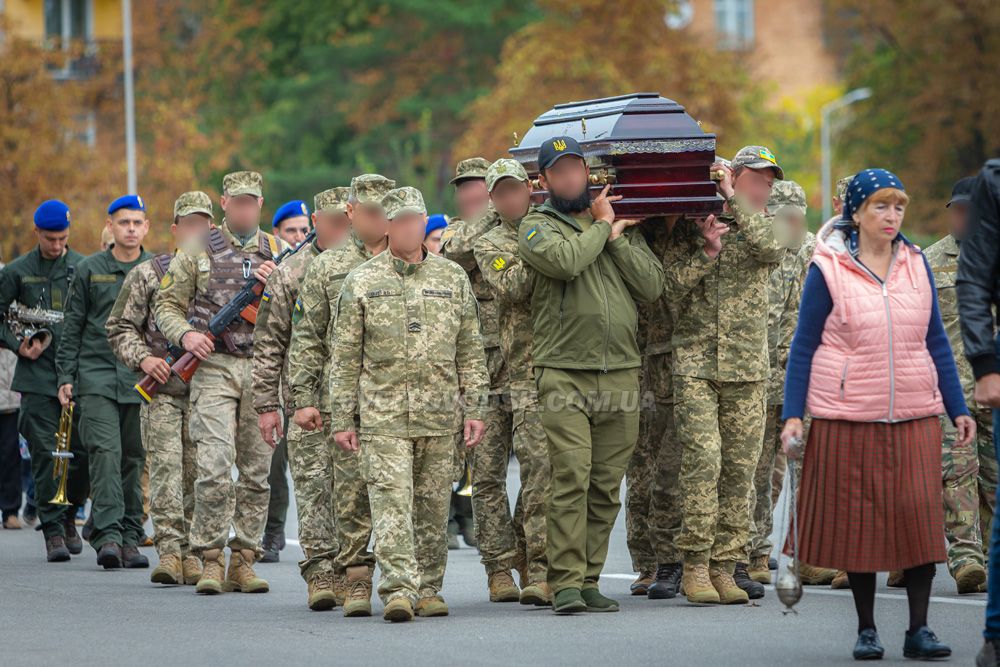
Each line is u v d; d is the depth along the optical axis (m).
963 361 25.27
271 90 159.25
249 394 26.45
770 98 192.00
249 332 26.50
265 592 26.16
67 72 132.38
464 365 22.58
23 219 106.69
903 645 18.94
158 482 27.39
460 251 24.95
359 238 23.42
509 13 154.62
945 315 25.44
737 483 23.25
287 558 32.09
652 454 24.64
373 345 22.08
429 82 154.88
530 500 23.44
